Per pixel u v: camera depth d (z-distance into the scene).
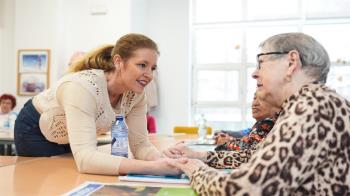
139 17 5.54
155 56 1.41
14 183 1.08
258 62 0.98
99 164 1.22
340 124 0.79
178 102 5.72
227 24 5.88
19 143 1.70
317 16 5.50
